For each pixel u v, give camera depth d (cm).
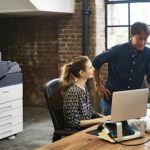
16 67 469
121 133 227
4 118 454
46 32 644
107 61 326
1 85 443
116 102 224
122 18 588
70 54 609
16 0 518
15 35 674
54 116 267
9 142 456
